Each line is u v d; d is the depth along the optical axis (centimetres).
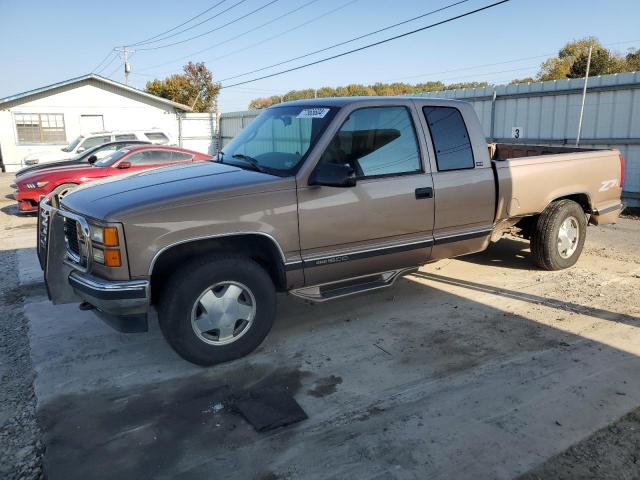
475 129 522
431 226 491
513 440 317
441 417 342
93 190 430
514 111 1423
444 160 496
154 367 416
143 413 352
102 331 486
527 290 577
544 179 581
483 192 520
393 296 564
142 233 370
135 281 371
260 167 447
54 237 405
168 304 387
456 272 645
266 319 424
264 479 288
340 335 468
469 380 387
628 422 333
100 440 324
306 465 299
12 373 410
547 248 616
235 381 392
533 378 388
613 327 476
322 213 429
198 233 384
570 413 343
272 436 325
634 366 404
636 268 657
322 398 367
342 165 407
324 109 459
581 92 1261
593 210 650
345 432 328
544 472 289
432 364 413
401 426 333
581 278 616
